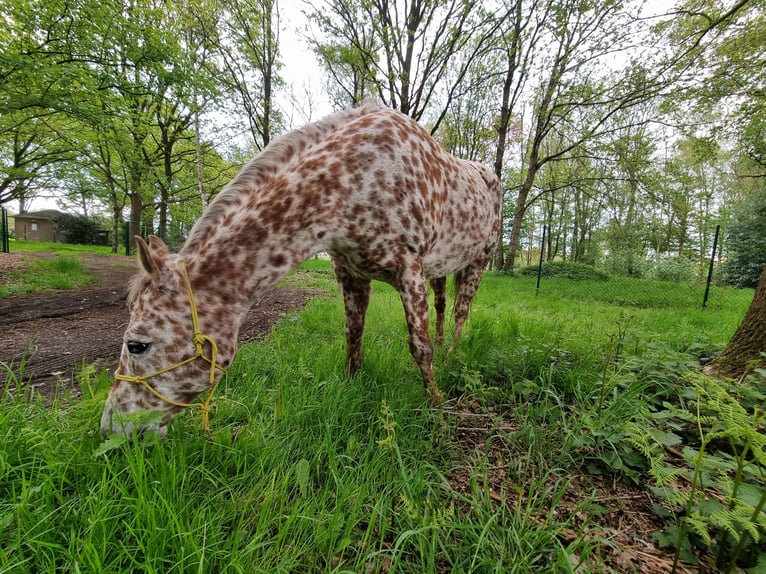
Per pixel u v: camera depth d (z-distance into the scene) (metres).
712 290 8.68
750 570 1.07
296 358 2.61
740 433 1.04
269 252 1.72
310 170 1.85
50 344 3.48
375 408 1.95
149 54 8.00
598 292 8.77
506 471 1.67
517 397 2.39
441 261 2.71
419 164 2.16
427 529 1.13
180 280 1.50
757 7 6.64
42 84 6.66
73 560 0.94
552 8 7.96
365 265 2.12
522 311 5.41
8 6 6.32
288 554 1.10
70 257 11.81
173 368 1.50
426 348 2.12
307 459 1.59
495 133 13.65
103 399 1.60
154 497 1.13
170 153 16.44
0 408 1.56
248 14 8.79
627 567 1.16
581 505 1.24
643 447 1.29
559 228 26.84
